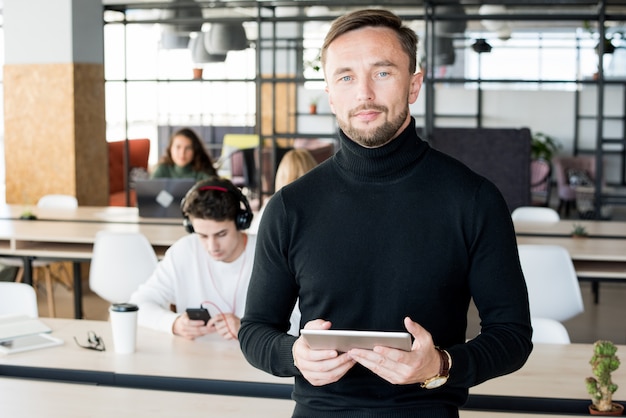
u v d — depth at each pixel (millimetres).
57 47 7266
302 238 1749
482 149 7160
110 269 4812
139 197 5945
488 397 2357
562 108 12766
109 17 7809
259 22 7340
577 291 4359
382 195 1715
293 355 1664
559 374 2562
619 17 7004
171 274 3232
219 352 2779
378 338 1518
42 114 7348
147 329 3051
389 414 1691
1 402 2314
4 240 5719
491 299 1688
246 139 11867
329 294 1718
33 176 7414
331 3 7227
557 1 7066
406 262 1683
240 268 3191
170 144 6551
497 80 7090
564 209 12234
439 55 7457
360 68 1657
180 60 12156
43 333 2895
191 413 2232
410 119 1734
